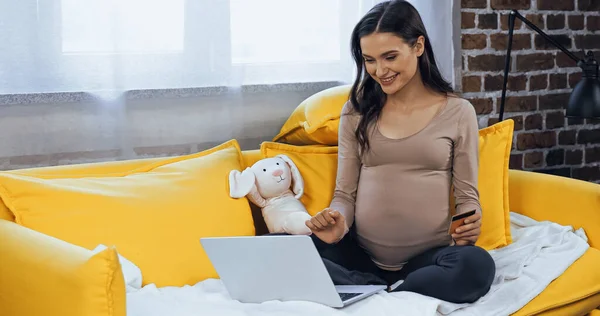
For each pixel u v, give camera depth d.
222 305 1.66
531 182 2.32
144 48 2.25
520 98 3.03
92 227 1.79
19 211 1.77
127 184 1.92
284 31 2.51
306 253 1.56
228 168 2.10
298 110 2.34
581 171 3.23
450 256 1.77
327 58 2.60
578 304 1.93
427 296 1.71
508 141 2.25
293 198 2.10
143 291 1.72
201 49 2.33
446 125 1.97
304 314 1.56
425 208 1.94
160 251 1.84
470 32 2.88
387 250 1.97
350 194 2.06
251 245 1.62
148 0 2.24
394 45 1.88
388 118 2.01
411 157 1.96
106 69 2.19
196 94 2.35
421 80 2.02
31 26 2.08
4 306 1.57
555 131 3.14
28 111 2.12
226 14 2.36
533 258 1.98
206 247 1.68
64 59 2.14
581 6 3.13
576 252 2.03
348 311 1.61
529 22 2.73
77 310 1.32
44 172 1.94
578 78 3.16
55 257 1.41
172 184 1.97
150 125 2.30
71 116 2.18
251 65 2.46
